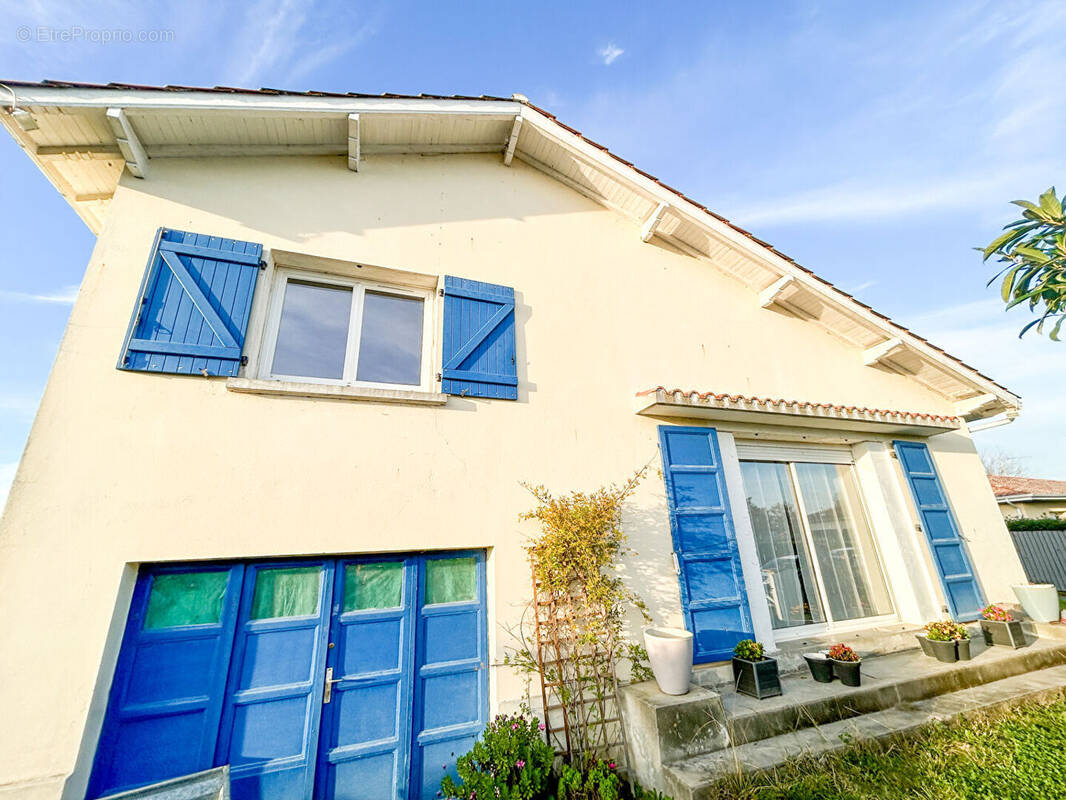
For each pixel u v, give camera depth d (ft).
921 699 13.60
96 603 8.77
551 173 19.04
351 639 10.80
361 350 13.96
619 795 9.75
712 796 9.04
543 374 15.37
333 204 14.44
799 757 10.26
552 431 14.71
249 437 11.00
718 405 15.65
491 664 11.70
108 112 11.02
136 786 8.42
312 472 11.29
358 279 14.65
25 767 7.55
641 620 13.64
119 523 9.37
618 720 12.01
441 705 11.10
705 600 14.52
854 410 17.80
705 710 10.87
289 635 10.34
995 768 10.15
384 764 10.20
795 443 19.62
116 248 11.37
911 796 9.29
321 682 10.18
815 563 17.93
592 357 16.46
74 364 10.07
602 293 17.72
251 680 9.76
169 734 8.89
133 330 10.61
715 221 18.53
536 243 17.29
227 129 13.14
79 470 9.39
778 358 20.38
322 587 10.94
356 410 12.32
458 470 12.93
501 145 18.10
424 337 14.94
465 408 13.71
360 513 11.43
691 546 15.05
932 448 22.02
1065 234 14.30
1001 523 21.75
